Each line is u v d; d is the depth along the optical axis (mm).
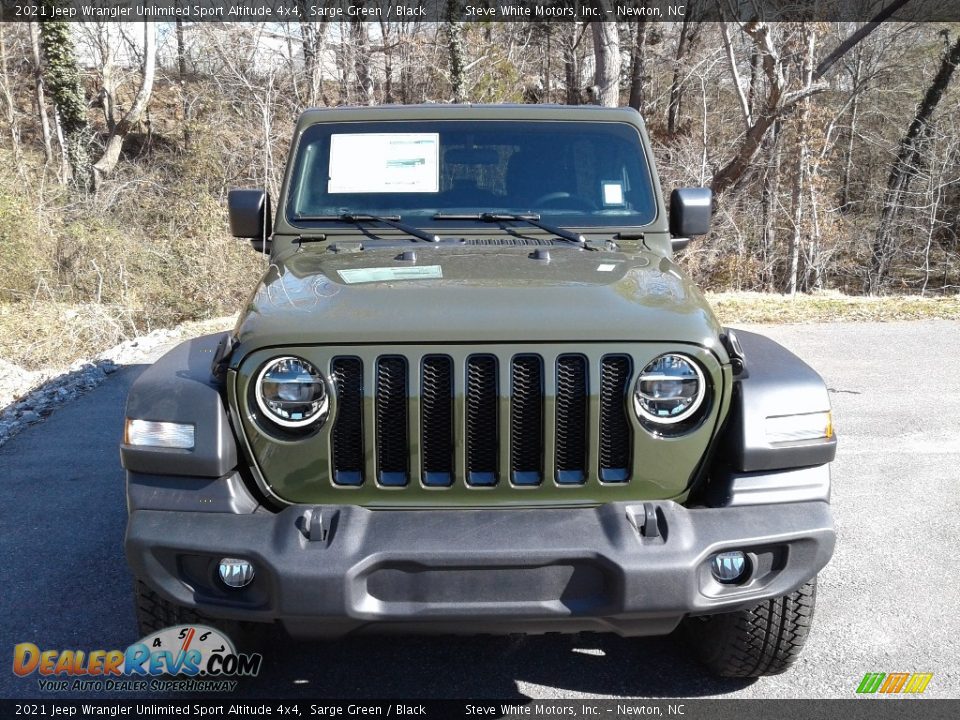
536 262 3139
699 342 2572
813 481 2645
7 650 3342
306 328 2541
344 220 3643
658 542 2430
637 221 3709
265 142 24156
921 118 28859
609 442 2609
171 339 10180
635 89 27781
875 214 29766
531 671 3221
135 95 30672
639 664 3262
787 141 24656
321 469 2564
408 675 3199
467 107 3881
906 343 9570
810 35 22938
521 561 2391
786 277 25438
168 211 21281
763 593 2549
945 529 4512
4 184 17938
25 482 5371
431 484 2580
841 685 3105
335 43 27359
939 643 3383
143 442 2604
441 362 2561
